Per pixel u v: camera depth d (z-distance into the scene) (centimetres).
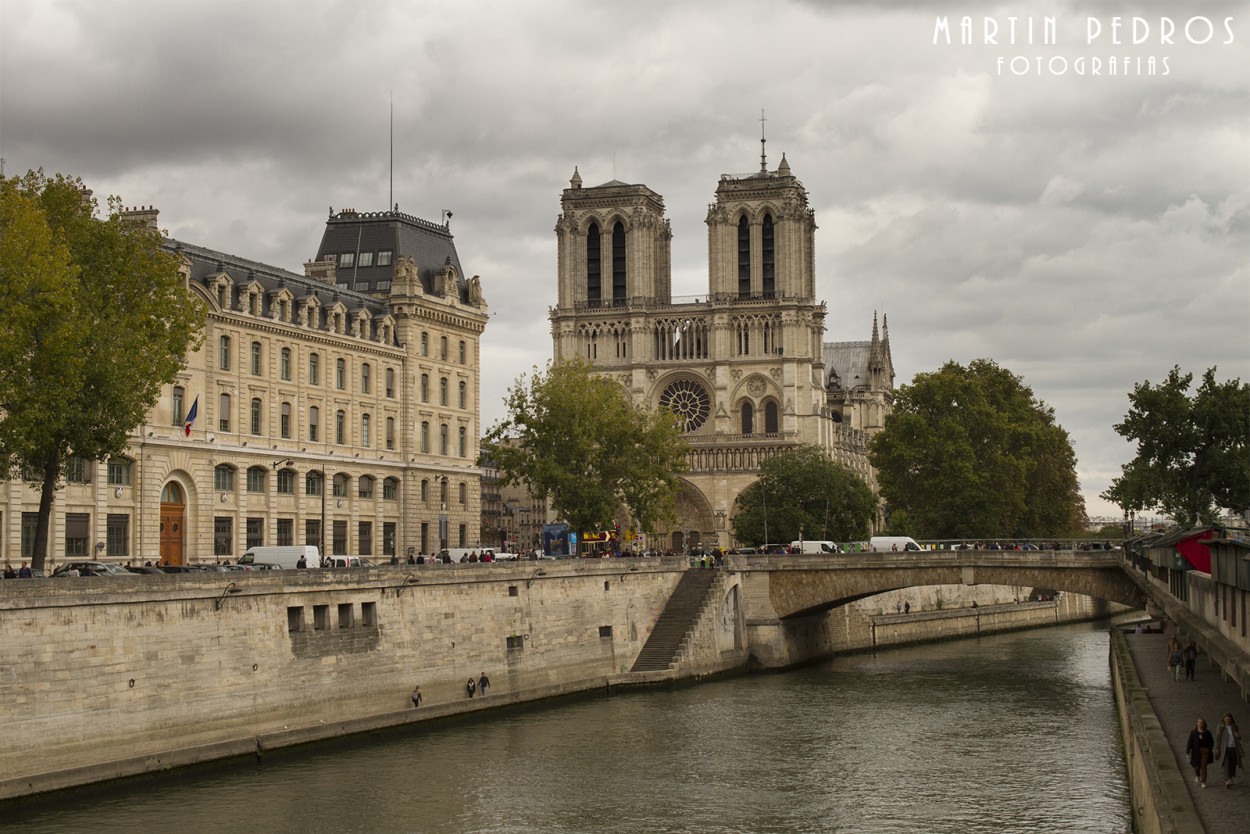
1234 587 6662
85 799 7831
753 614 14738
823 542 19062
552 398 16738
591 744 9869
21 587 7600
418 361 15562
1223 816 5397
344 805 7962
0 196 8906
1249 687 5388
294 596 9494
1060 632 19812
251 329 13325
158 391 9544
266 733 9194
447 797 8219
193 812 7669
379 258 15938
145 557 12144
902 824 7662
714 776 8862
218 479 12988
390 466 15088
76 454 9169
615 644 13150
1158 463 16188
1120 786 8494
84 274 9381
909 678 13775
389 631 10338
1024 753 9575
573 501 16625
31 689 7656
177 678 8556
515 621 11788
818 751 9675
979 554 13912
